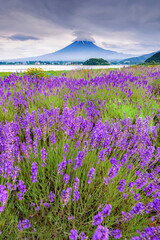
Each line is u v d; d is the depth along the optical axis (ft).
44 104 15.67
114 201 6.47
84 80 21.56
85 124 9.57
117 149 9.02
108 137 7.69
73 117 9.18
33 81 22.38
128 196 6.67
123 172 7.33
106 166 8.02
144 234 3.71
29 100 15.81
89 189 6.59
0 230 4.97
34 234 5.40
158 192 5.67
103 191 6.97
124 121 11.19
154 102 17.52
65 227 5.54
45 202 6.39
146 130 9.36
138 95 19.57
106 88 20.03
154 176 6.46
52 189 7.27
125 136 8.88
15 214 5.90
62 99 16.56
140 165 7.53
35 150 6.75
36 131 8.06
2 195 4.24
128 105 16.26
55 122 10.96
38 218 5.97
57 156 8.42
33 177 5.37
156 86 25.31
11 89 19.92
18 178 7.04
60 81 21.16
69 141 9.03
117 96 18.79
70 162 6.82
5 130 7.03
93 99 17.58
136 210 4.65
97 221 3.80
